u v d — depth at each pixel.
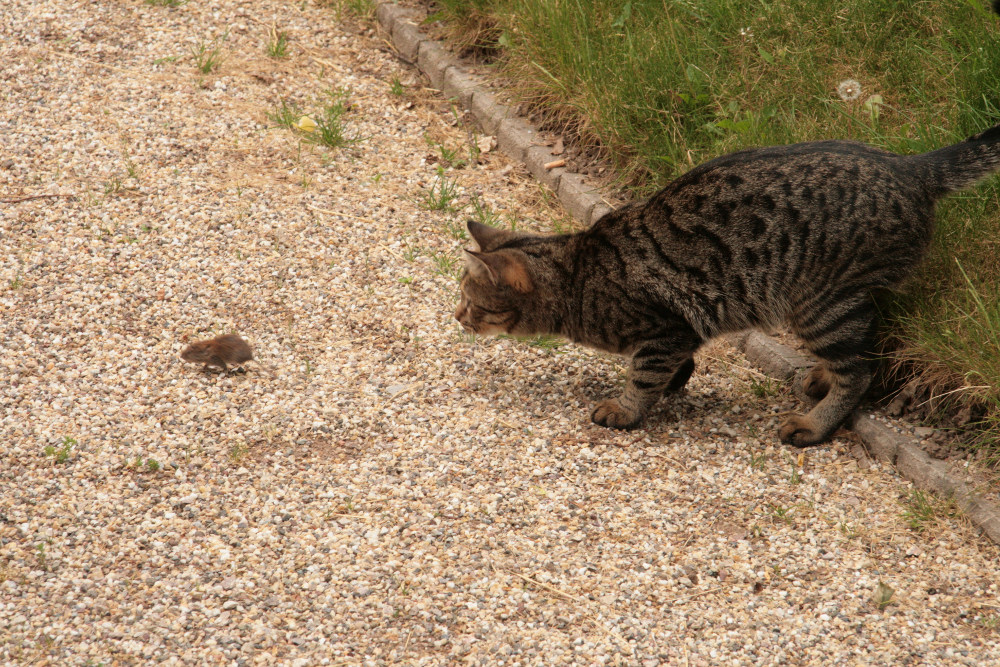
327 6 9.80
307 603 4.41
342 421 5.53
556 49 8.07
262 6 9.74
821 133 6.71
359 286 6.62
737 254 5.17
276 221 7.12
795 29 7.46
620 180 7.38
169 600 4.37
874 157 5.17
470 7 8.96
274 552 4.66
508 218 7.34
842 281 5.12
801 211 5.08
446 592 4.49
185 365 5.85
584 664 4.15
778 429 5.59
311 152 7.89
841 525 4.87
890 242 5.06
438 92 8.84
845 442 5.48
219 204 7.23
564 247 5.63
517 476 5.21
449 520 4.90
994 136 5.10
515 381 5.96
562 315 5.66
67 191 7.20
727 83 7.28
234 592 4.44
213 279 6.55
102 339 5.99
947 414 5.32
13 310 6.14
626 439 5.52
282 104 8.40
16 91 8.25
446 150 8.09
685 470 5.29
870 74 7.11
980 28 6.74
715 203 5.21
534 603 4.45
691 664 4.17
